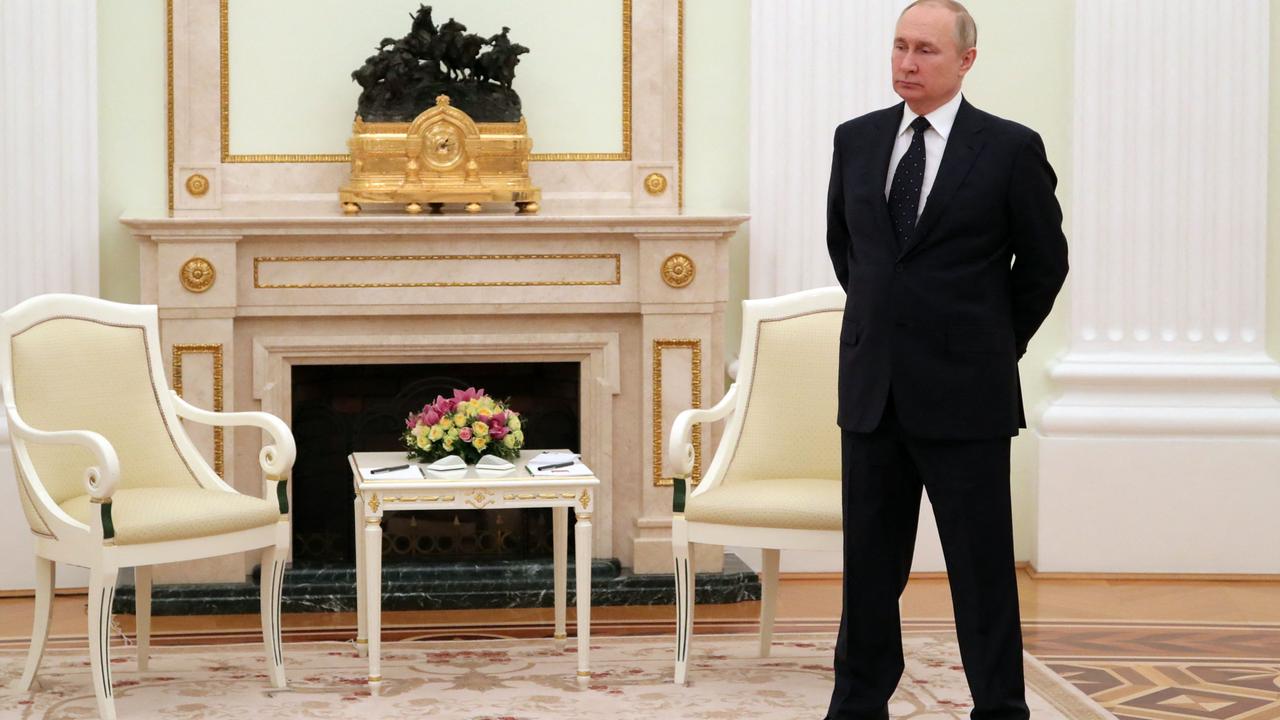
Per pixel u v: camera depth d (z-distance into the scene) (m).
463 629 4.48
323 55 4.93
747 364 4.14
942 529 3.09
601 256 4.80
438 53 4.81
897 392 3.07
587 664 3.78
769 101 5.05
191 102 4.86
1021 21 5.20
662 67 5.02
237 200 4.90
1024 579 5.18
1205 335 5.22
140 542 3.50
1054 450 5.16
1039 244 3.06
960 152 3.05
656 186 5.02
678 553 3.83
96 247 4.84
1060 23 5.21
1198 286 5.20
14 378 3.75
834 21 5.05
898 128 3.18
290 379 4.84
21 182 4.79
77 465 3.85
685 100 5.09
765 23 5.05
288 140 4.93
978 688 3.05
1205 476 5.17
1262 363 5.20
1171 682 3.86
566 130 5.03
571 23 5.01
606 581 4.79
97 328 3.94
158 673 3.92
